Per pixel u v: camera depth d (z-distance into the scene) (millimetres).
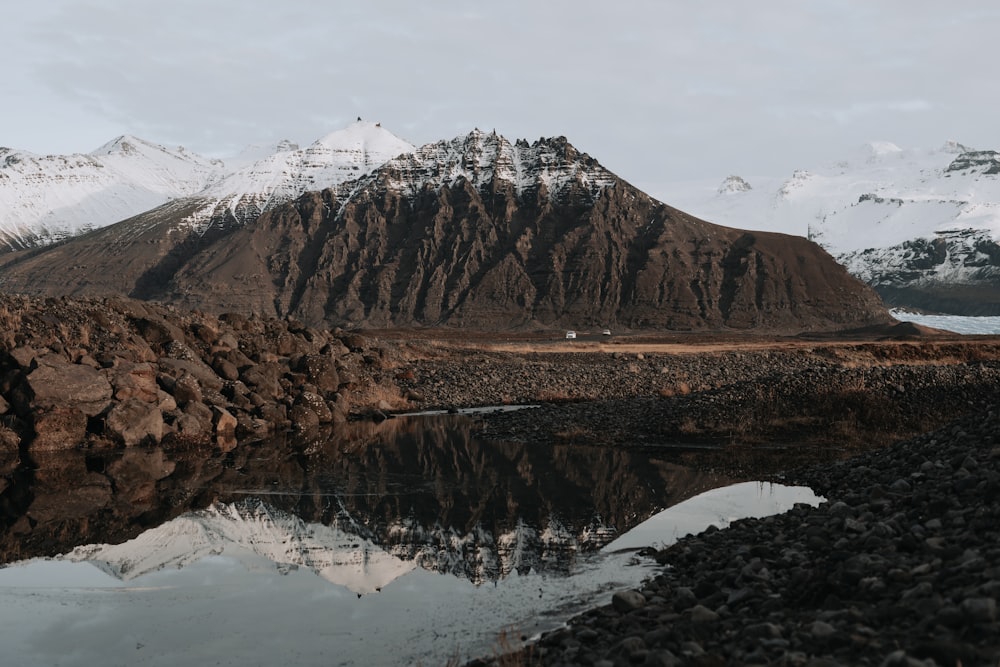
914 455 18219
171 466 26656
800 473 22328
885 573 9906
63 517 19797
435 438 32812
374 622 12219
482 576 14523
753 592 10445
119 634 11938
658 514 18844
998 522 10914
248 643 11414
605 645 9781
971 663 6875
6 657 11109
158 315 40000
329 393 41500
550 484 22984
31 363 30047
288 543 17172
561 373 55688
